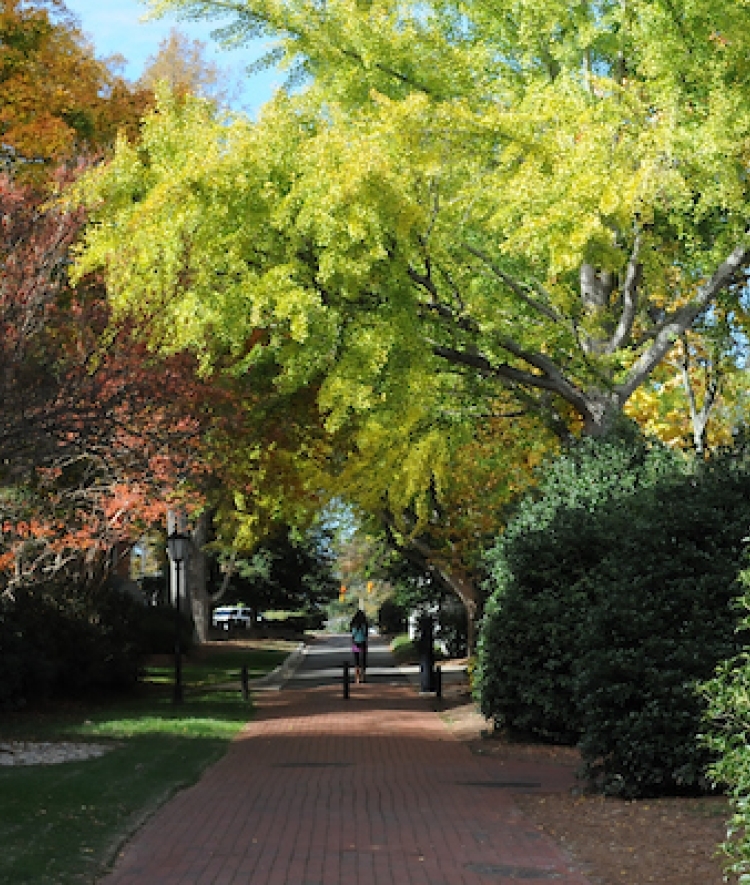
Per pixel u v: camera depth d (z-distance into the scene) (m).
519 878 9.18
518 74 21.92
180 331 18.28
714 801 12.18
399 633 76.50
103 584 28.14
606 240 17.67
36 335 15.64
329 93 19.66
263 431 24.69
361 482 26.05
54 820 11.09
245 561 63.19
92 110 27.38
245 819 11.84
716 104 17.53
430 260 18.67
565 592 17.83
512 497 25.70
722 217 19.56
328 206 16.95
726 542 13.47
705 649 12.63
